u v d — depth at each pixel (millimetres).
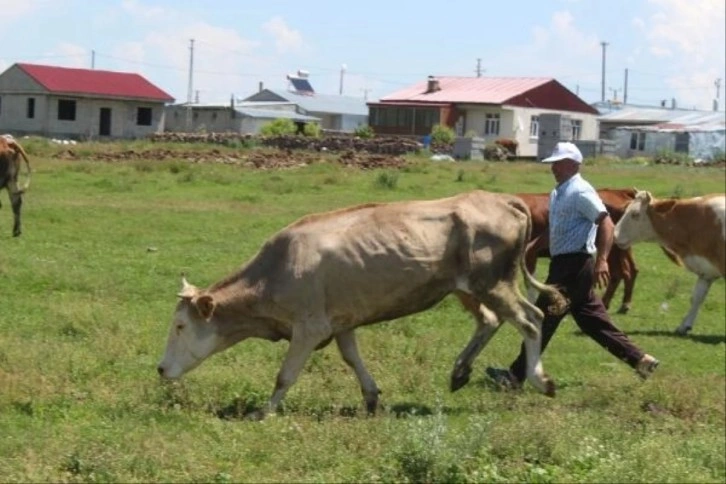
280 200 28812
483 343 11172
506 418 10508
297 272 10227
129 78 75375
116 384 10820
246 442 8938
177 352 10398
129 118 74812
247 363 11914
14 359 11375
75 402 10141
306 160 42094
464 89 84125
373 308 10438
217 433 9273
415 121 82312
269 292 10281
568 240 11766
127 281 16734
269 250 10406
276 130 67250
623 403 11070
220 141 57375
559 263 11836
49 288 15859
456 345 13797
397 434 8852
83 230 21938
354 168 39906
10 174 20672
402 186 32875
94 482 7934
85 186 30203
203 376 11070
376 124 83562
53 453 8320
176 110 82250
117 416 9719
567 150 11758
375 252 10336
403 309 10586
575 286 11797
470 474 8461
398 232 10430
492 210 10766
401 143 54469
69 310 13969
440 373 12211
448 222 10602
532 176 38875
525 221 10898
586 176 40531
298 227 10414
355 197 30016
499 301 10812
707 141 75812
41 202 25625
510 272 10852
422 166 41594
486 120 81562
